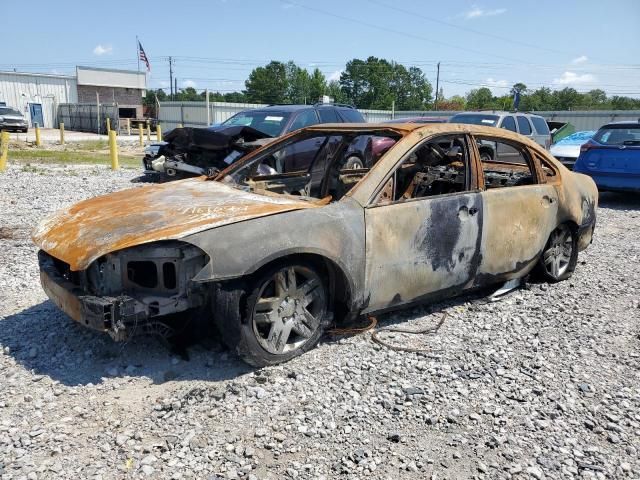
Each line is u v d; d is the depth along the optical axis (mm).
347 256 3795
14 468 2639
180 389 3398
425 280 4289
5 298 4914
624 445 3016
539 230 5156
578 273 6156
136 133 42312
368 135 4656
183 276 3385
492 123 13391
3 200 9852
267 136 10234
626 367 3938
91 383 3428
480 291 5309
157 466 2699
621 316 4906
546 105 94562
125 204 4016
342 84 99812
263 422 3092
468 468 2781
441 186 5285
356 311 3986
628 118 28672
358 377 3615
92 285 3463
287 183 5316
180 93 103938
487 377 3686
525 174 5746
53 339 4035
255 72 106688
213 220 3436
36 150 22422
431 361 3885
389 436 2998
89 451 2797
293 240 3551
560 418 3254
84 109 44875
